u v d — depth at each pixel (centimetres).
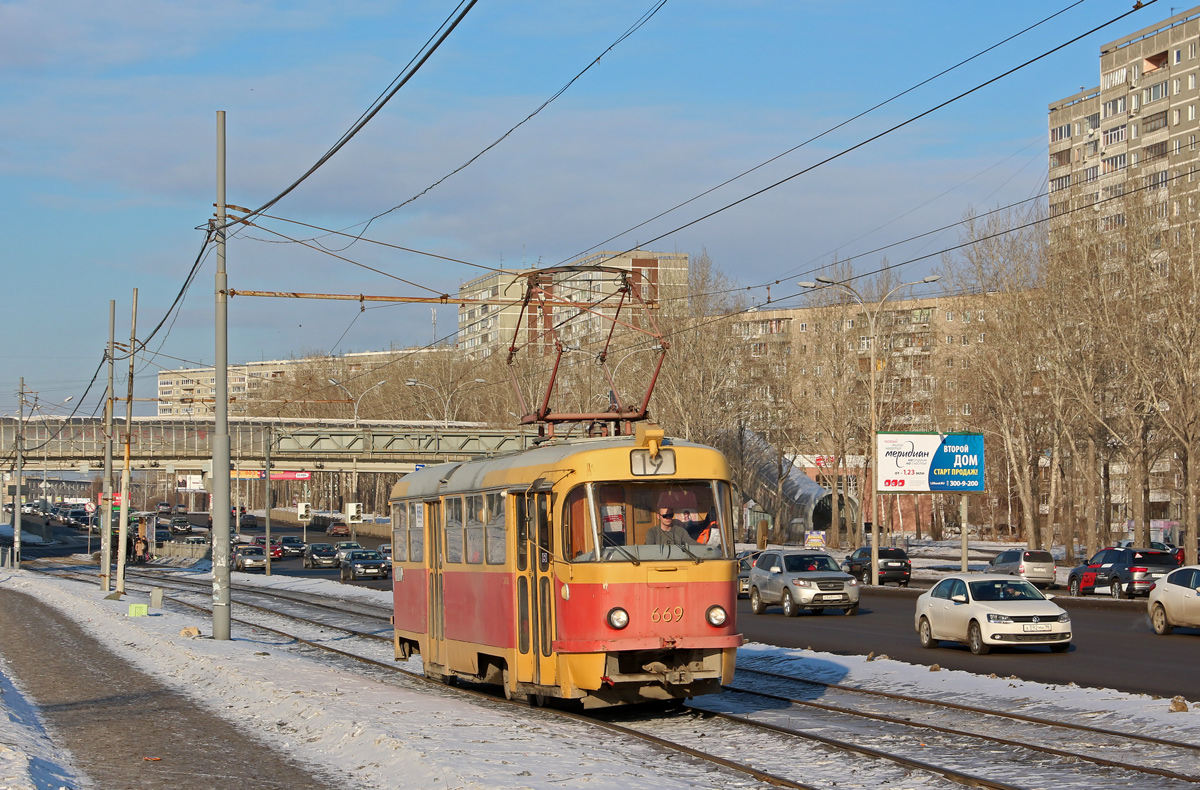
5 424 7169
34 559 9050
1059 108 11181
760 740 1308
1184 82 9869
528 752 1148
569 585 1399
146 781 1118
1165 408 5197
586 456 1429
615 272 1961
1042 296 5891
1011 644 2230
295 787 1075
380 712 1441
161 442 6950
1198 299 4681
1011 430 6994
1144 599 3691
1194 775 1081
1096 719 1408
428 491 1928
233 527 11519
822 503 8788
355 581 6006
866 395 7738
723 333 7219
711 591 1410
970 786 1053
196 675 1992
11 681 1975
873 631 2852
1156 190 6138
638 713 1545
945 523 10794
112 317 4806
